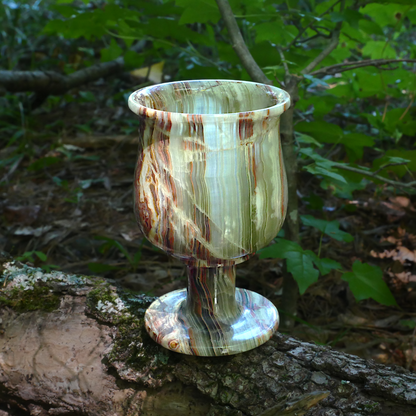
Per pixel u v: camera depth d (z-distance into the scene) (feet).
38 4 13.56
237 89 3.46
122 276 6.22
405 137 8.77
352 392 3.10
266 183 2.95
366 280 4.82
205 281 3.33
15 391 3.41
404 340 5.24
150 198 2.96
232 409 3.11
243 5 5.66
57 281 3.92
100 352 3.47
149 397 3.27
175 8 5.97
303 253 4.55
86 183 8.05
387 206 7.25
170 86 3.41
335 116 8.82
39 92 9.93
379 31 5.98
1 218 7.25
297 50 6.27
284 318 5.34
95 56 12.96
